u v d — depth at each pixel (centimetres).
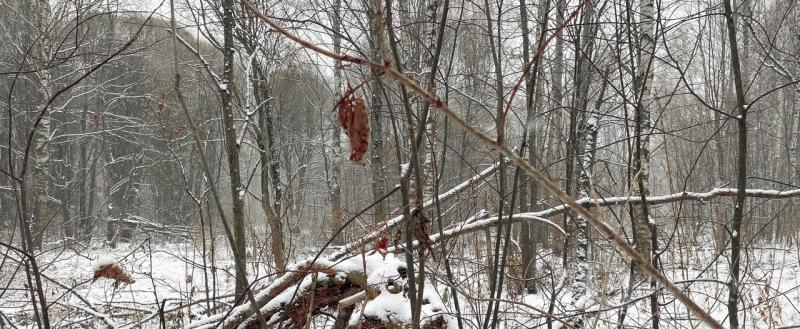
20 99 1648
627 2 285
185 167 1992
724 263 723
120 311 547
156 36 1452
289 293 319
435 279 324
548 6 241
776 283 736
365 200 1452
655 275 103
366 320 288
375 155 922
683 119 909
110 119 2058
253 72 826
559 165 632
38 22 1109
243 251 477
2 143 1719
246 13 716
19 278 732
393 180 1001
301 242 893
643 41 457
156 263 1109
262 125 843
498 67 264
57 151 2028
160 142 2080
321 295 320
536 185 675
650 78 520
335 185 1540
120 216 1903
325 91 1596
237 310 325
